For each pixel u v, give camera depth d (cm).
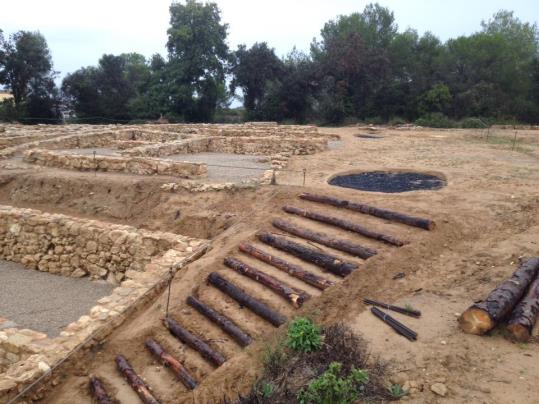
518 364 614
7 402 685
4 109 4434
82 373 788
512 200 1215
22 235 1395
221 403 630
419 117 4453
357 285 834
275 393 588
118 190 1545
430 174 1662
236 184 1444
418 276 870
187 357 795
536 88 4262
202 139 2358
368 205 1173
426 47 5000
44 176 1686
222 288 938
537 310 699
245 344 775
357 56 4578
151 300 973
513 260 891
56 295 1195
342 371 608
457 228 1038
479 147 2341
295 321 712
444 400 561
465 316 693
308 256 980
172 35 4591
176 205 1419
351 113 4694
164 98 4741
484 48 4559
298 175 1645
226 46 4912
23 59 4550
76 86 4603
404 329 704
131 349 827
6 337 856
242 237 1120
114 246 1249
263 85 5034
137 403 713
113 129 2970
